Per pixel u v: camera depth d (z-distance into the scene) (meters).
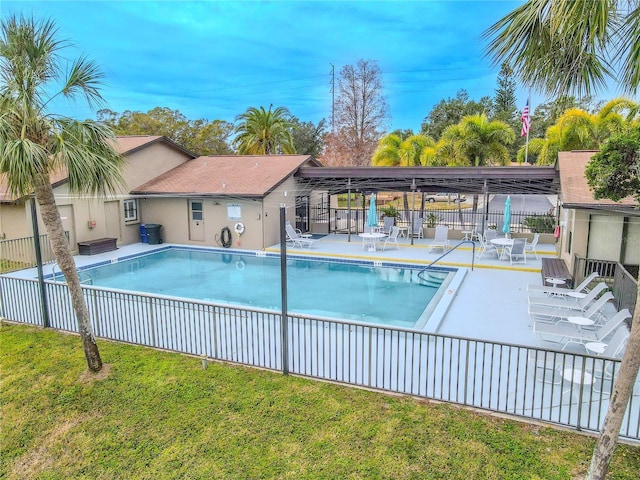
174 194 18.06
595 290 8.96
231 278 14.21
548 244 17.69
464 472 4.47
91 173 6.13
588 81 4.06
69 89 6.17
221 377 6.60
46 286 9.04
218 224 18.17
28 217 14.63
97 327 8.48
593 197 10.04
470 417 5.41
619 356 6.50
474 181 17.22
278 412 5.63
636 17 3.72
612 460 4.56
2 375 6.88
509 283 12.01
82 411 5.84
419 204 35.94
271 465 4.69
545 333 7.58
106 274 14.66
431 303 10.71
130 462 4.83
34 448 5.15
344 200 36.44
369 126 43.09
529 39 3.87
